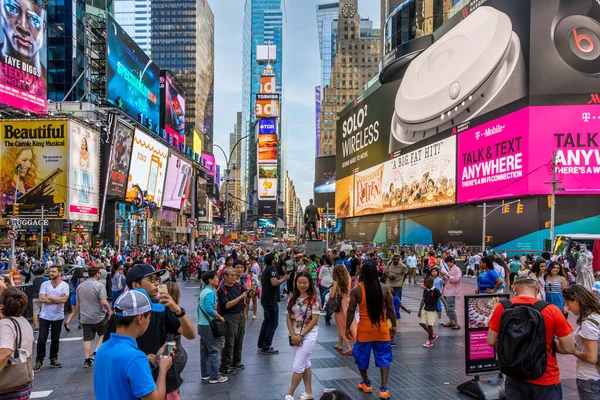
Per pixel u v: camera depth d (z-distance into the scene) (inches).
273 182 4441.4
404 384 293.6
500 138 1723.7
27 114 1776.6
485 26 1881.2
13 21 1676.9
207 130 6466.5
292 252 1163.9
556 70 1577.3
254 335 462.9
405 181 2524.6
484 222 1568.7
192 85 5748.0
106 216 2180.1
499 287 432.1
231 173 1264.8
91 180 1911.9
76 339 461.7
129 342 129.1
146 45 6353.3
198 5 5915.4
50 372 338.3
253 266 714.2
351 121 3513.8
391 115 2743.6
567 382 296.4
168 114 3149.6
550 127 1562.5
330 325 513.0
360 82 6343.5
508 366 168.1
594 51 1585.9
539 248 1533.0
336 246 2466.8
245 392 282.2
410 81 2527.1
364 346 273.0
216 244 2158.0
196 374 323.0
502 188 1700.3
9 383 183.5
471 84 1929.1
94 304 351.6
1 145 1721.2
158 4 5836.6
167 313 182.5
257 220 4439.0
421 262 1248.2
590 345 182.1
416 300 724.0
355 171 3393.2
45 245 1713.8
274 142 4505.4
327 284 604.7
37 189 1721.2
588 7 1598.2
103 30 2513.5
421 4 2655.0
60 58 2827.3
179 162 3189.0
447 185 2084.2
